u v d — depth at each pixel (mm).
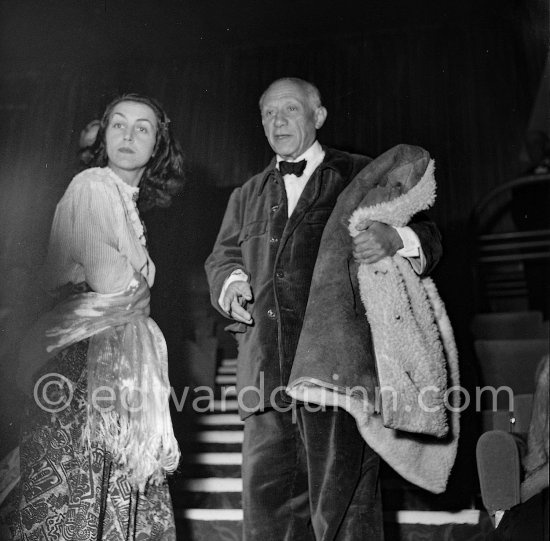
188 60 3436
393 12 3672
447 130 3621
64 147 3166
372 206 2406
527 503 2215
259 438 2439
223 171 3211
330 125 3541
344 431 2324
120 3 3457
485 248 3678
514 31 3553
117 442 2354
